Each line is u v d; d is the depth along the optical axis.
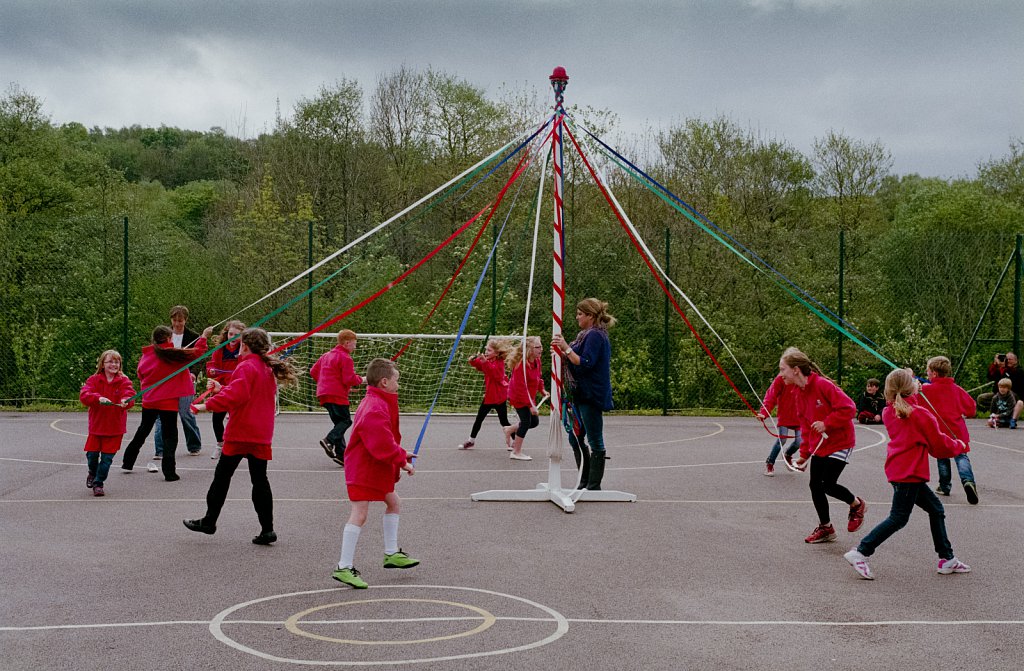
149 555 6.88
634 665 4.73
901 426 6.63
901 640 5.18
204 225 32.19
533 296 22.06
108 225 21.22
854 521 7.64
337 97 29.89
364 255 23.62
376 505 8.94
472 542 7.41
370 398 6.32
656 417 18.73
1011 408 16.70
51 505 8.71
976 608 5.82
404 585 6.16
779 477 10.89
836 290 22.94
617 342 20.89
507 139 25.58
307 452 12.48
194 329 21.00
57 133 28.34
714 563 6.86
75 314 20.45
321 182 29.12
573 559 6.91
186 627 5.24
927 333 23.38
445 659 4.77
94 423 9.20
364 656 4.80
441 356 20.00
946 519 8.67
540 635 5.18
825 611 5.71
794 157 28.33
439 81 29.84
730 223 25.38
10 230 21.08
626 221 9.54
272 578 6.29
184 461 11.38
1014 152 33.16
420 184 29.09
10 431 14.35
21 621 5.32
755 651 4.97
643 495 9.64
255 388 7.21
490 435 14.66
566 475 10.76
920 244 24.09
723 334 21.30
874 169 29.12
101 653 4.80
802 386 7.76
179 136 46.28
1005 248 23.70
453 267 23.78
